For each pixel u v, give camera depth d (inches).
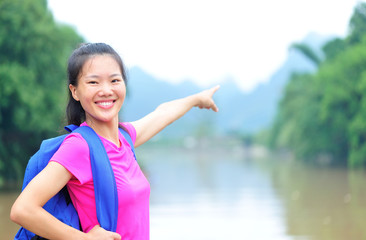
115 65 76.5
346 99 1421.0
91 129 75.1
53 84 821.2
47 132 845.2
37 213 67.3
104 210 71.2
